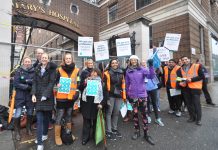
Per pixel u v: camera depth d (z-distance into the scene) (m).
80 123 5.88
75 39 20.56
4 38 6.34
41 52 4.96
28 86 4.76
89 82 4.41
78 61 7.61
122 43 7.29
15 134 4.68
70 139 4.43
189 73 5.73
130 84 4.79
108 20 20.28
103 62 7.04
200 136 4.68
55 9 17.03
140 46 9.87
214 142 4.32
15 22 13.23
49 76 4.20
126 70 5.01
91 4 20.59
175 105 6.55
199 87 5.55
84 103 4.46
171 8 13.78
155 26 14.78
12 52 7.70
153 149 4.11
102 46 7.06
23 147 4.27
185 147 4.14
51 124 5.44
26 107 4.87
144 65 5.92
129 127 5.47
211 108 7.28
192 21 13.41
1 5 6.33
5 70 6.27
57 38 28.31
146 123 4.62
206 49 16.38
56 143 4.38
